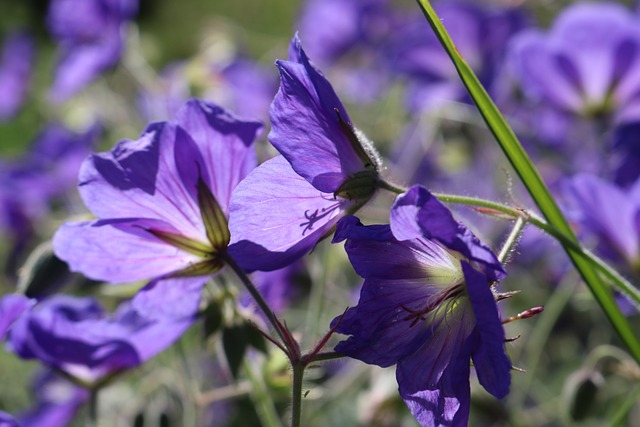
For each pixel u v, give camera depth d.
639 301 0.31
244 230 0.30
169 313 0.32
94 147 0.61
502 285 0.54
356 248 0.29
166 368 0.45
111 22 0.56
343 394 0.45
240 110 0.55
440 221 0.27
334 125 0.30
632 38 0.48
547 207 0.33
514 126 0.58
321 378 0.39
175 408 0.41
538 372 0.54
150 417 0.42
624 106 0.49
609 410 0.49
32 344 0.36
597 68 0.49
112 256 0.31
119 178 0.31
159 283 0.32
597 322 0.52
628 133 0.49
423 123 0.58
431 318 0.29
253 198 0.30
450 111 0.56
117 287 0.40
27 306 0.30
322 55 0.70
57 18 0.56
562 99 0.50
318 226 0.30
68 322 0.35
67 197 0.58
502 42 0.58
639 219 0.39
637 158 0.49
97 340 0.35
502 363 0.27
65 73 0.56
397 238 0.28
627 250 0.39
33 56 0.83
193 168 0.31
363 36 0.70
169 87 0.60
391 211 0.27
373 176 0.30
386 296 0.29
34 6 1.40
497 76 0.58
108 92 0.68
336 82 0.70
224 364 0.35
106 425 0.46
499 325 0.27
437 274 0.29
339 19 0.70
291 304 0.48
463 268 0.27
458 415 0.28
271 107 0.29
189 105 0.31
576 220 0.40
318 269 0.44
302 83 0.29
